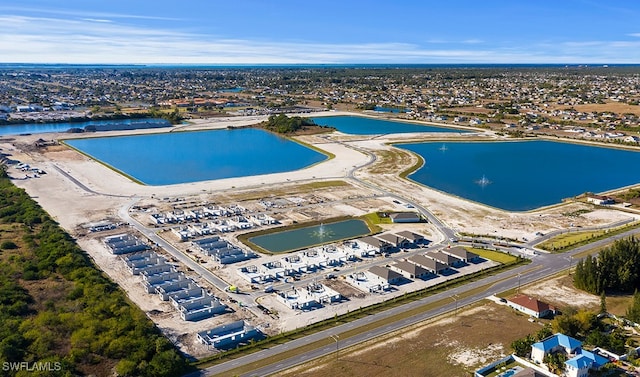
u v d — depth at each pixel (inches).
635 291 4419.3
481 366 3538.4
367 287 4869.6
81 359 3476.9
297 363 3582.7
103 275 5002.5
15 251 5433.1
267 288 4776.1
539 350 3535.9
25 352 3476.9
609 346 3698.3
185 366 3511.3
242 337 3924.7
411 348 3782.0
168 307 4411.9
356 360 3619.6
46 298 4372.5
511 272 5251.0
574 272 5221.5
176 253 5669.3
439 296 4704.7
